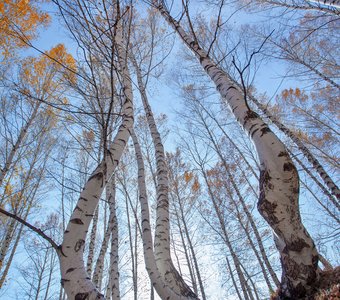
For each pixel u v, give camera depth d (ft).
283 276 6.17
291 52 27.25
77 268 4.90
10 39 25.23
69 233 5.16
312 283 5.79
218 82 9.66
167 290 7.02
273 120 25.82
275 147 6.57
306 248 5.84
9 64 25.66
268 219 6.20
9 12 25.34
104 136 6.16
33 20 26.91
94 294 4.66
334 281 5.91
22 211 28.40
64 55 26.50
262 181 6.44
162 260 7.92
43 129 28.17
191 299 6.81
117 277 14.02
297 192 6.20
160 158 11.64
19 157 26.37
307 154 23.90
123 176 26.48
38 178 29.63
